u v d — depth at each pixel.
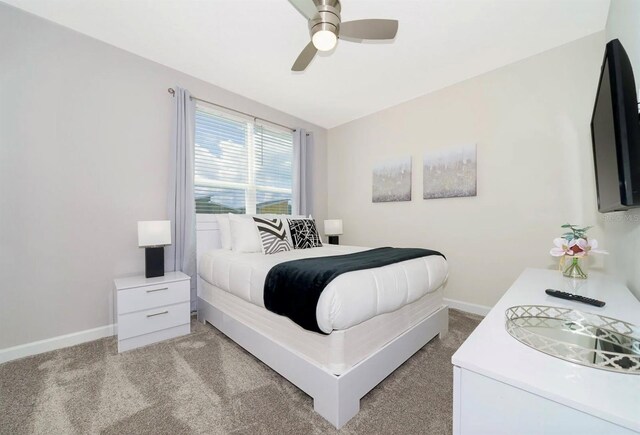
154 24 2.04
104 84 2.24
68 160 2.07
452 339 2.14
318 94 3.17
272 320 1.64
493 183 2.63
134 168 2.40
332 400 1.23
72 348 1.99
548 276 1.59
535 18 1.95
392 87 2.99
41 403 1.37
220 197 3.08
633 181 0.98
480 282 2.72
